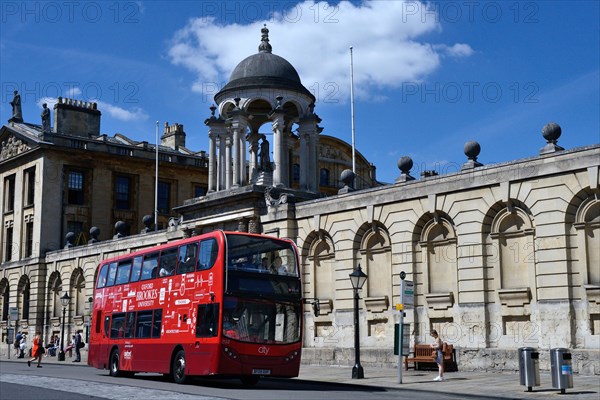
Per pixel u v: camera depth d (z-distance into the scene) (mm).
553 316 28953
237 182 43312
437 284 33625
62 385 26453
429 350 32281
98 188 68375
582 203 28766
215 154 46094
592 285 28062
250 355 25688
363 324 36500
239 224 42750
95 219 67812
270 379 31609
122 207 70062
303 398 21188
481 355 31062
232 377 28219
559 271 28922
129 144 74125
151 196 71562
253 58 45312
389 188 35719
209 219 44688
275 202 41031
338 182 72312
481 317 31359
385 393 23844
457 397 22141
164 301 29422
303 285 39656
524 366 22875
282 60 45625
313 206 39406
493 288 31359
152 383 28156
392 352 34656
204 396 21422
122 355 32219
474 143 33062
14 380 29547
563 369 21922
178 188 73250
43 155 65625
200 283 27062
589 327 28109
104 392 23188
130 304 32250
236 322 25703
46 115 67812
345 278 37438
